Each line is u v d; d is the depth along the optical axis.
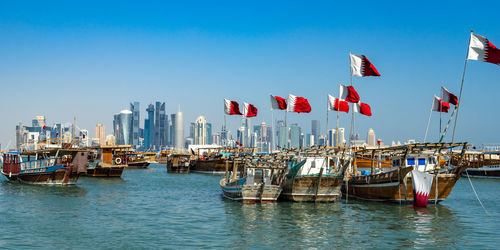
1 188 64.69
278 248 29.77
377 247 30.11
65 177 69.06
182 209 46.47
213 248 29.62
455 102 53.97
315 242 31.47
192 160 133.12
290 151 55.38
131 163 153.12
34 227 35.81
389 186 49.00
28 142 93.62
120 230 35.19
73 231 34.53
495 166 101.44
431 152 51.28
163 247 29.78
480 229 36.22
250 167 51.75
